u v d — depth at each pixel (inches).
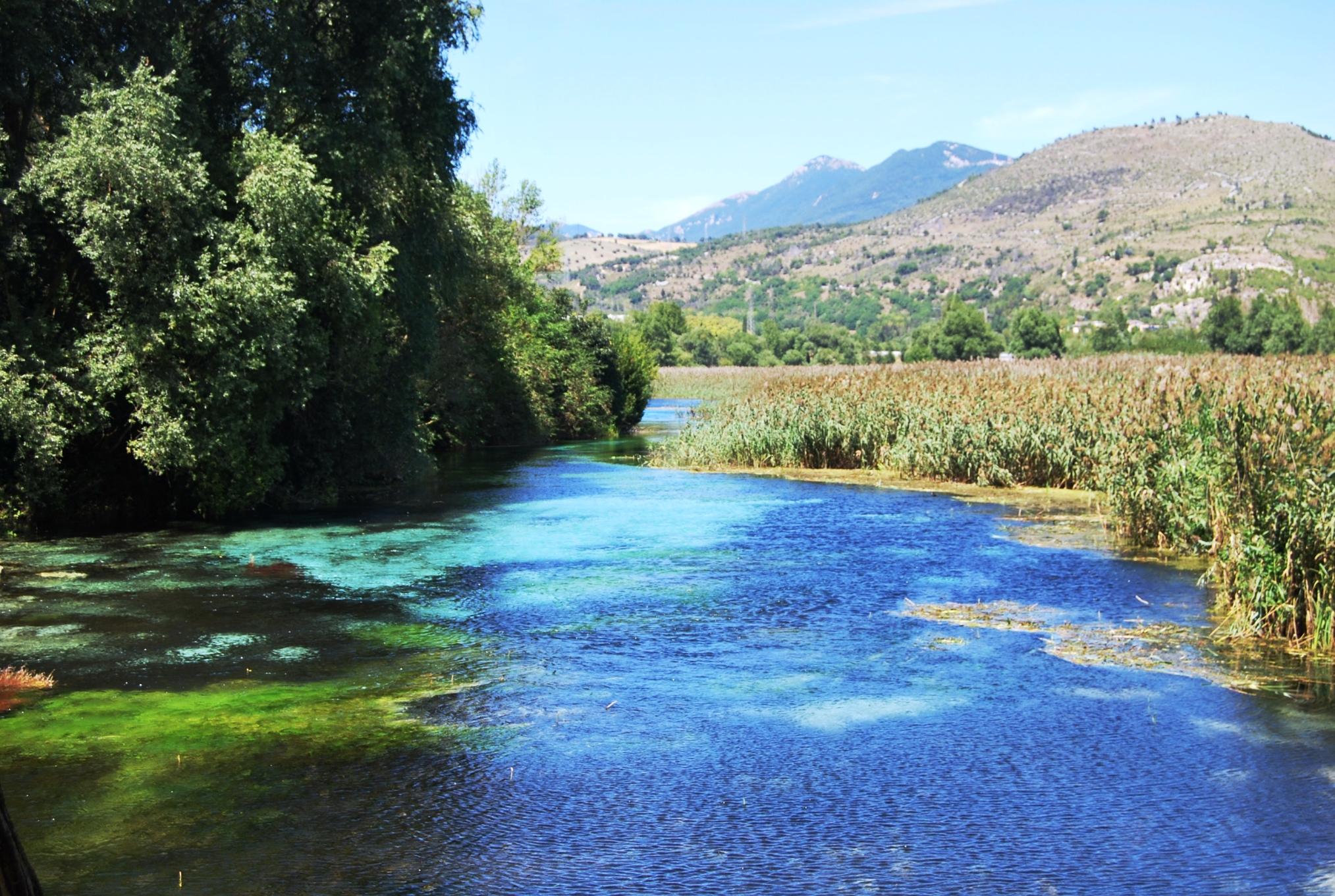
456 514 884.6
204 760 329.1
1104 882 250.4
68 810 290.4
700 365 5315.0
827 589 580.4
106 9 791.1
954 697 391.2
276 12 896.3
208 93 850.8
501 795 301.9
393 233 1042.1
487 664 437.1
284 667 433.4
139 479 862.5
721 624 503.5
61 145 748.0
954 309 4480.8
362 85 961.5
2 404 708.0
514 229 1998.0
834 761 327.9
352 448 1045.8
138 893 243.6
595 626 501.4
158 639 477.7
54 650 457.1
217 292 762.8
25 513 772.0
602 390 2043.6
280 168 810.2
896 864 260.2
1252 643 464.8
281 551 705.0
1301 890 246.5
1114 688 401.4
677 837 275.1
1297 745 340.5
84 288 829.8
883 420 1194.0
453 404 1615.4
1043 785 308.3
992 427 1048.8
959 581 598.2
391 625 504.1
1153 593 565.6
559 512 897.5
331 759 329.7
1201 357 1365.7
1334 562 453.7
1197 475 627.8
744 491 1035.9
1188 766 322.7
